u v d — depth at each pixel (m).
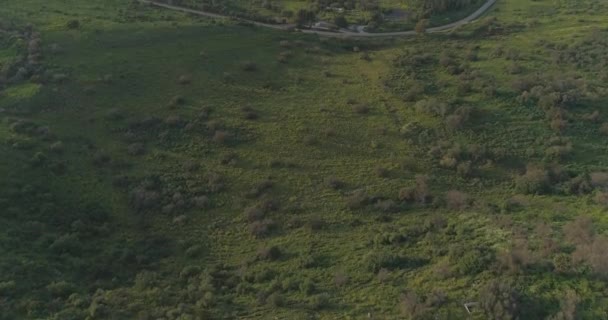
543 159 62.78
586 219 43.28
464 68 87.44
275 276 43.53
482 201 53.72
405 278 39.84
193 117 72.31
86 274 44.19
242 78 84.44
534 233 42.94
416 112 74.44
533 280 35.03
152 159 63.19
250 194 57.69
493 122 70.75
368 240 47.81
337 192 57.84
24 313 37.47
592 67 85.81
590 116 70.00
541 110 72.75
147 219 53.56
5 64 78.81
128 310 38.75
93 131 67.50
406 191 55.81
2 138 61.19
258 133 69.62
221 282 43.22
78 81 77.56
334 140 68.25
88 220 52.00
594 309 32.09
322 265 44.56
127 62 85.31
